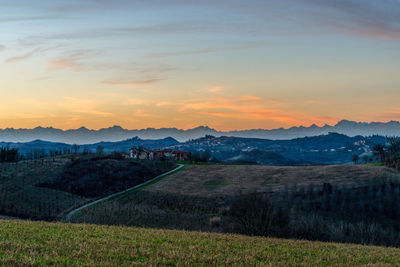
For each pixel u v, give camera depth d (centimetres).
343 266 2308
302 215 7950
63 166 14225
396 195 9069
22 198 10369
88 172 13700
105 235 2881
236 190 11031
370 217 8106
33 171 13325
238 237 3331
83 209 9875
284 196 9825
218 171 14088
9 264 1889
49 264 1962
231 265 2155
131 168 14812
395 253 2941
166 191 11544
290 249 2817
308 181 11306
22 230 2861
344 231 6325
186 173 14175
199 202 10075
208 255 2362
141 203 10412
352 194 9438
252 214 5806
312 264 2309
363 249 3078
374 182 10200
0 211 9156
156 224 8369
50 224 3372
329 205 8800
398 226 7569
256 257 2444
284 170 13388
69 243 2450
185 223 8312
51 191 11481
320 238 5975
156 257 2219
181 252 2377
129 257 2180
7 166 13900
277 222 5856
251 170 13800
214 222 7594
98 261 2052
